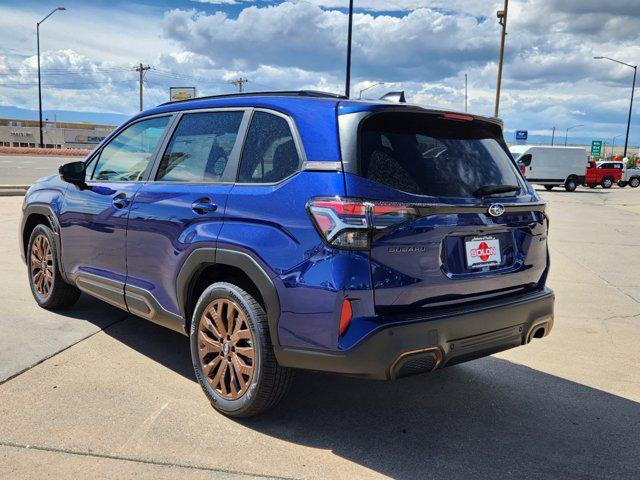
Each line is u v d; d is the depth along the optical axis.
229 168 3.27
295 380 3.79
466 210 2.87
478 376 3.99
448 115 3.03
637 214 17.67
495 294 3.12
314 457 2.82
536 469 2.78
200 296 3.36
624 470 2.79
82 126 110.69
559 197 25.78
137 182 3.87
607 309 5.89
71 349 4.09
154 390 3.49
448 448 2.96
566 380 3.95
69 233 4.44
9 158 36.34
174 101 3.94
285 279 2.78
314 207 2.69
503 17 26.30
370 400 3.52
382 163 2.75
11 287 5.67
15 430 2.94
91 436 2.91
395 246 2.66
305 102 3.05
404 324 2.64
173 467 2.67
